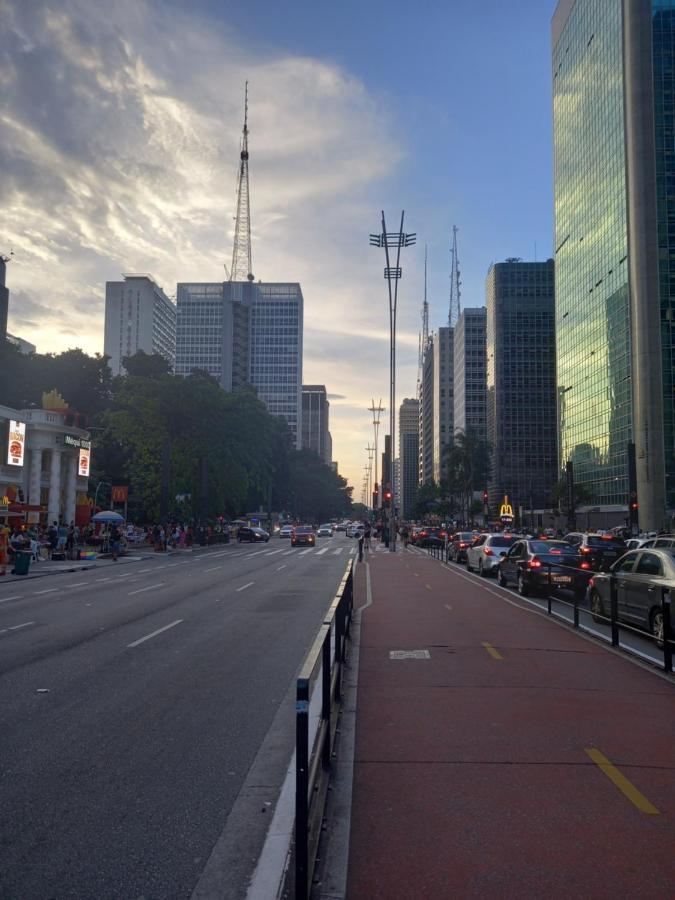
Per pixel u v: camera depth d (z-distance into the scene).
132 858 4.66
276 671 10.28
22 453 50.12
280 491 116.75
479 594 21.00
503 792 5.55
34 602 19.55
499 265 148.75
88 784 5.92
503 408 146.12
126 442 62.16
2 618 16.11
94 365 82.56
